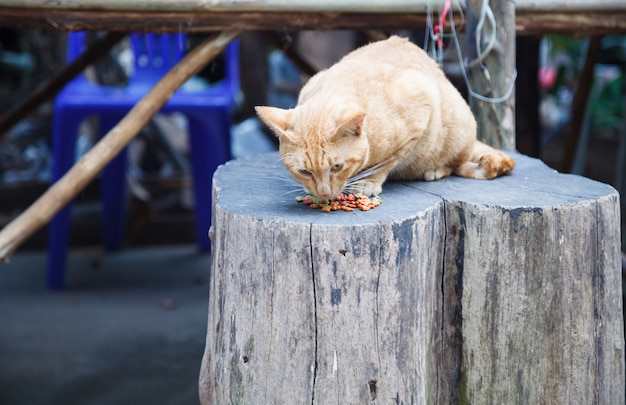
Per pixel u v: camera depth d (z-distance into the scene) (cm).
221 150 545
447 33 355
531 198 248
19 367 421
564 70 779
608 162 760
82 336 462
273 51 798
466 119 280
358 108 242
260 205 240
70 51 539
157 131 655
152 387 403
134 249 621
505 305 246
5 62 738
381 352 224
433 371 253
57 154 509
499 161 281
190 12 327
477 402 254
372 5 333
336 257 218
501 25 330
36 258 597
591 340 250
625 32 363
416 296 228
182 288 542
